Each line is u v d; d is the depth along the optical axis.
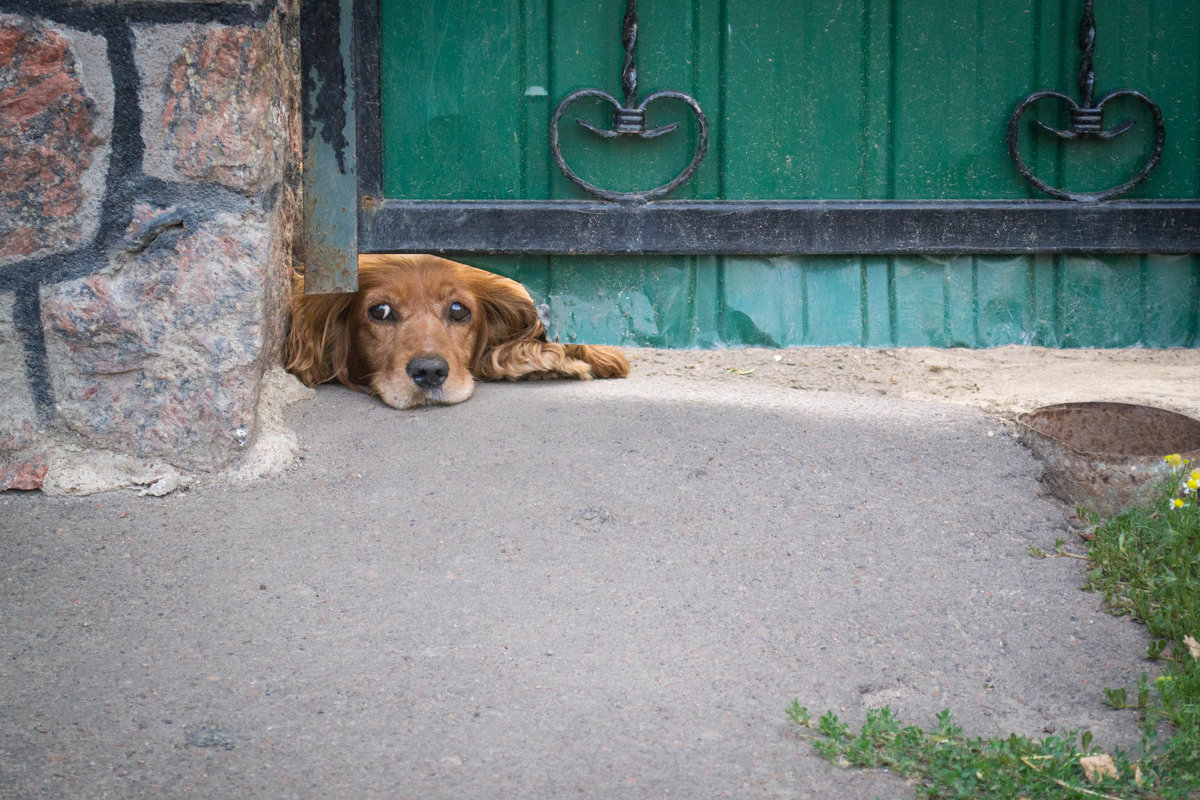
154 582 1.59
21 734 1.47
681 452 1.73
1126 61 1.89
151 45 1.64
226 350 1.68
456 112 1.84
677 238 1.87
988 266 1.91
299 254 1.85
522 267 1.88
